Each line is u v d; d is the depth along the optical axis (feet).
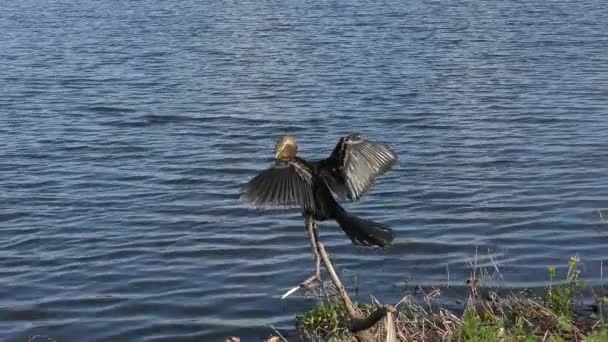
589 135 75.82
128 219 58.70
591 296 42.09
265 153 73.72
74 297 47.52
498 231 53.98
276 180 15.61
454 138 76.38
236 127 82.48
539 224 54.85
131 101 93.76
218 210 59.67
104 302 46.83
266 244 53.52
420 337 35.53
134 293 47.83
